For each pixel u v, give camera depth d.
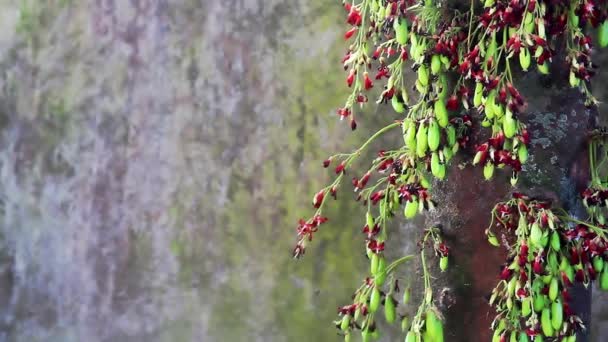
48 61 3.77
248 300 3.59
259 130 3.58
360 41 2.31
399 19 2.12
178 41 3.66
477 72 1.93
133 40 3.70
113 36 3.72
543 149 1.92
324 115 3.52
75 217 3.75
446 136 2.00
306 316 3.53
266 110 3.58
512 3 1.88
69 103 3.76
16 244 3.79
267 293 3.58
